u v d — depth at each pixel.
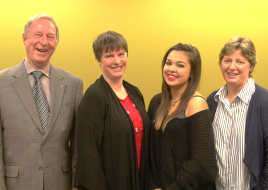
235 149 1.46
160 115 1.54
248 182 1.44
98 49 1.51
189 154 1.41
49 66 1.57
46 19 1.47
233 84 1.49
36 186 1.42
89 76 2.89
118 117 1.45
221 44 2.90
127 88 1.70
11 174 1.40
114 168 1.45
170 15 2.86
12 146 1.41
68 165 1.58
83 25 2.81
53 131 1.47
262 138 1.39
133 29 2.86
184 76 1.45
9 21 2.74
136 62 2.90
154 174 1.59
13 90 1.41
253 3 2.84
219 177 1.53
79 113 1.43
